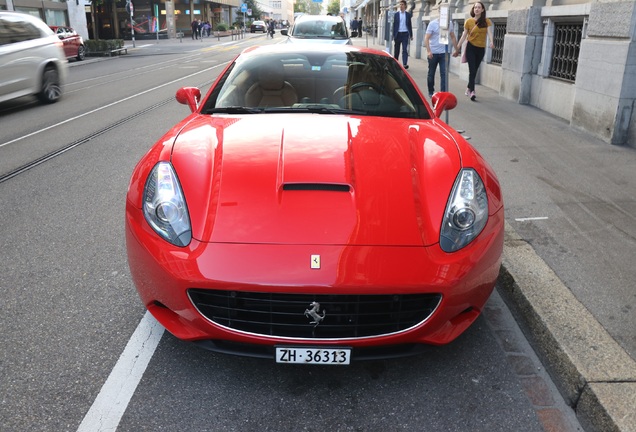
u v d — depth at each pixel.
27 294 3.31
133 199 2.69
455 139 3.17
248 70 3.97
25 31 10.51
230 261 2.31
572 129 7.54
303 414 2.34
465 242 2.48
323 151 2.87
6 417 2.26
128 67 20.45
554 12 8.52
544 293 3.10
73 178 5.79
